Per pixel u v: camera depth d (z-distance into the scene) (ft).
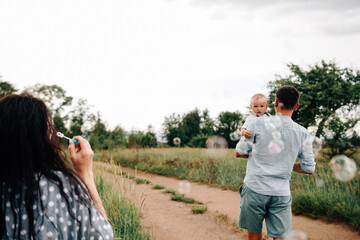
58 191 2.88
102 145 61.21
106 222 3.16
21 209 2.78
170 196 18.45
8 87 121.19
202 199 17.88
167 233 11.62
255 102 9.30
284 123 6.84
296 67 35.50
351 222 12.49
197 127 137.28
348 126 25.18
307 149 6.97
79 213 2.93
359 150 24.17
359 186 15.47
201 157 31.22
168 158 34.99
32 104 3.04
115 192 12.60
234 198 18.21
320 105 32.65
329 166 19.79
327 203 14.07
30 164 2.82
